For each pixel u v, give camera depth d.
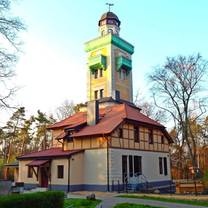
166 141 38.25
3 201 10.05
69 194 25.72
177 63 40.00
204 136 50.69
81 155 30.58
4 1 16.28
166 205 17.62
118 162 29.75
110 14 48.28
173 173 51.12
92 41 45.97
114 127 29.67
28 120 60.00
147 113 51.53
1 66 17.33
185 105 39.78
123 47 45.91
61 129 37.66
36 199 11.23
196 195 23.73
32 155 33.59
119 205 17.34
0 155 60.22
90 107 33.31
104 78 43.88
